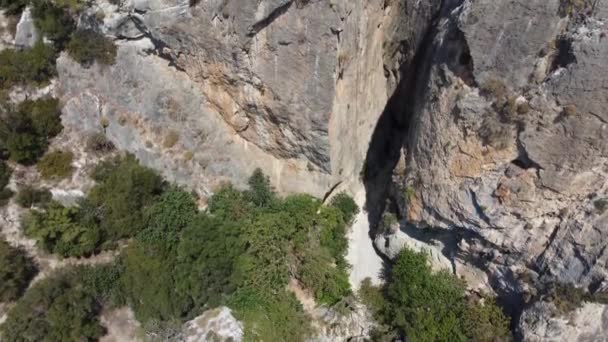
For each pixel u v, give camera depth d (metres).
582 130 19.27
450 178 23.48
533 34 19.80
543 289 22.70
